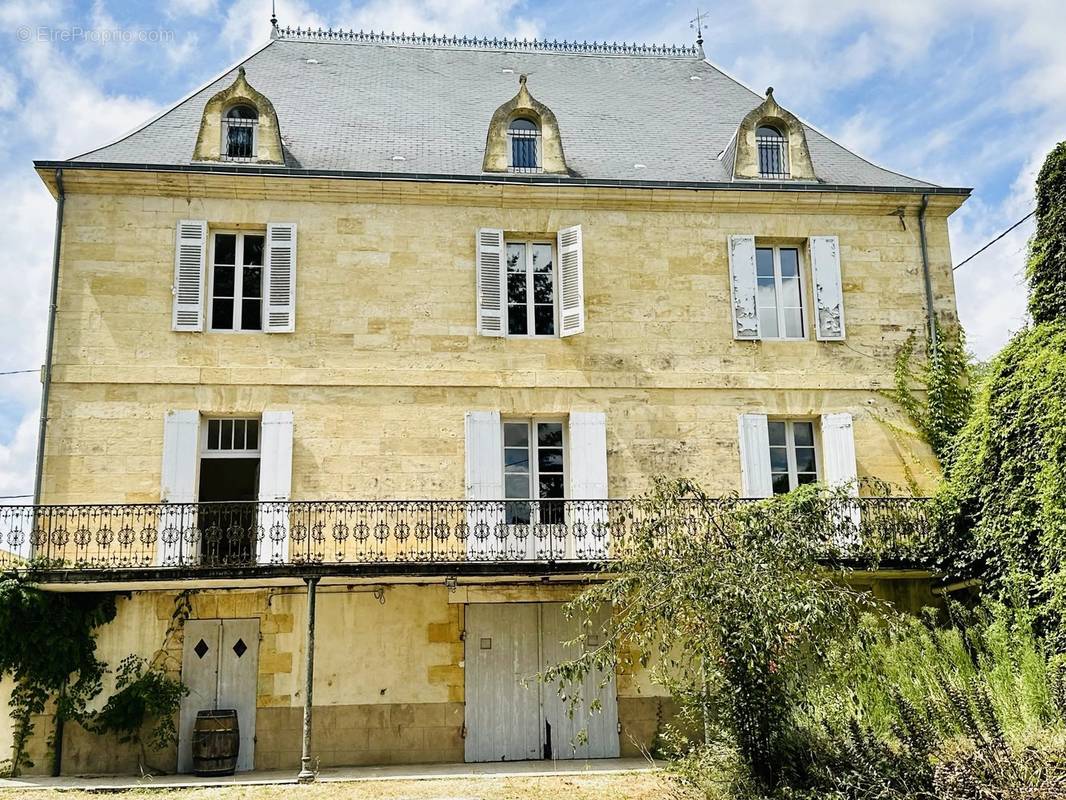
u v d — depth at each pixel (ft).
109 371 49.03
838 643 34.32
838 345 53.83
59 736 45.85
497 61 66.85
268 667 47.88
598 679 49.37
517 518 50.52
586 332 52.47
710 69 68.95
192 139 54.75
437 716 48.29
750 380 52.80
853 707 35.50
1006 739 32.32
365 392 50.42
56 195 50.83
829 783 32.09
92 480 47.93
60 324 49.32
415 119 59.16
